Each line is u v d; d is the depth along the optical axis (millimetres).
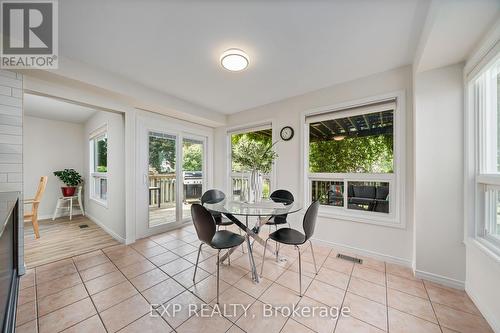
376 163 2473
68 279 1915
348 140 2686
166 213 3441
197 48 1840
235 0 1310
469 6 1171
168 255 2449
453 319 1429
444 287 1791
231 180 4031
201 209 1643
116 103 2686
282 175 3133
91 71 2119
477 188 1623
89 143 4336
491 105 1545
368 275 1997
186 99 3145
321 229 2734
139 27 1564
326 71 2273
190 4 1343
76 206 4566
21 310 1495
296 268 2141
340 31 1611
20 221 1936
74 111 3768
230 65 1979
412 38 1695
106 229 3398
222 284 1849
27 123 4059
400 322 1404
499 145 1487
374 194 2486
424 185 1900
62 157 4457
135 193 2943
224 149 4047
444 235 1818
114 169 3104
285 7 1367
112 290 1748
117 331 1313
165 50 1868
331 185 2809
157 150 3289
